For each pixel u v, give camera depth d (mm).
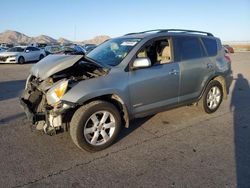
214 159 3979
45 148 4328
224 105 6918
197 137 4801
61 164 3844
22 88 9461
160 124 5418
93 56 5020
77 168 3736
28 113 4195
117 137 4699
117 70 4375
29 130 5059
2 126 5285
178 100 5312
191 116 5902
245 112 6293
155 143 4543
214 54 5996
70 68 4617
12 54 20000
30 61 21703
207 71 5746
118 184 3361
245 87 9711
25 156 4062
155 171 3656
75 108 4129
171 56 5156
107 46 5219
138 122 5504
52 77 4352
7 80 11492
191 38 5598
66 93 3930
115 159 3992
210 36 6113
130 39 5035
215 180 3432
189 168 3723
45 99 4195
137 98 4586
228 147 4383
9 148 4316
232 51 38531
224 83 6215
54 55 4922
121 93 4320
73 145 4438
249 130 5141
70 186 3322
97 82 4133
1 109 6496
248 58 26891
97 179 3473
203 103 5898
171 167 3756
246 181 3408
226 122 5578
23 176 3531
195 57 5555
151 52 5152
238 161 3914
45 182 3406
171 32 5352
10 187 3297
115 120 4309
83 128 4020
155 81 4762
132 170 3686
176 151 4246
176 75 5105
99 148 4211
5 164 3826
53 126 4012
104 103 4164
